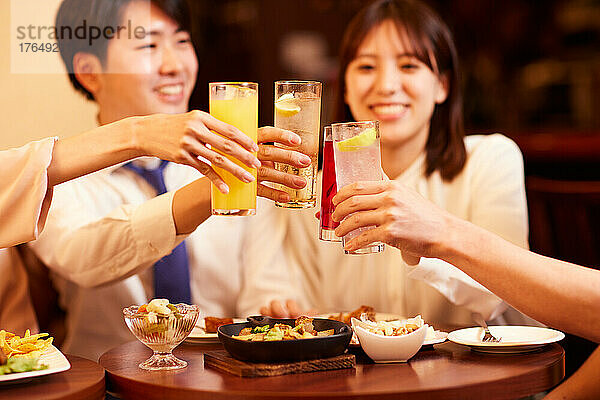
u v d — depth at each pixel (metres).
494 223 2.24
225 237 2.49
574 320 1.36
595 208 2.65
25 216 1.53
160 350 1.47
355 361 1.46
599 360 1.52
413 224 1.37
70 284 2.35
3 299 2.16
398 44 2.24
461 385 1.27
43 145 1.55
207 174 1.44
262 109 4.61
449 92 2.34
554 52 4.86
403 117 2.27
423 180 2.36
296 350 1.38
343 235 1.42
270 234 2.51
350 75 2.32
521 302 1.38
